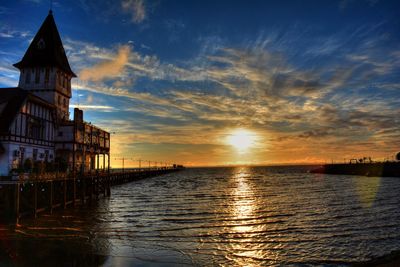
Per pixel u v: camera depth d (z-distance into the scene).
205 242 17.69
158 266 13.70
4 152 28.17
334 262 14.48
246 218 24.98
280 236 19.06
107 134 54.19
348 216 25.45
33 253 15.05
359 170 102.06
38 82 42.00
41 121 34.97
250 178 96.00
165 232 19.97
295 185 61.25
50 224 21.69
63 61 45.03
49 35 43.66
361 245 17.09
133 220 24.08
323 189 50.56
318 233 19.73
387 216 25.30
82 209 29.69
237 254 15.56
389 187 51.66
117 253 15.38
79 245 16.61
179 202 35.81
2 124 28.47
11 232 19.09
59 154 39.88
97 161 51.00
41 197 24.84
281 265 14.12
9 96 30.61
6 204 20.86
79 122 41.59
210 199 38.81
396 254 12.50
